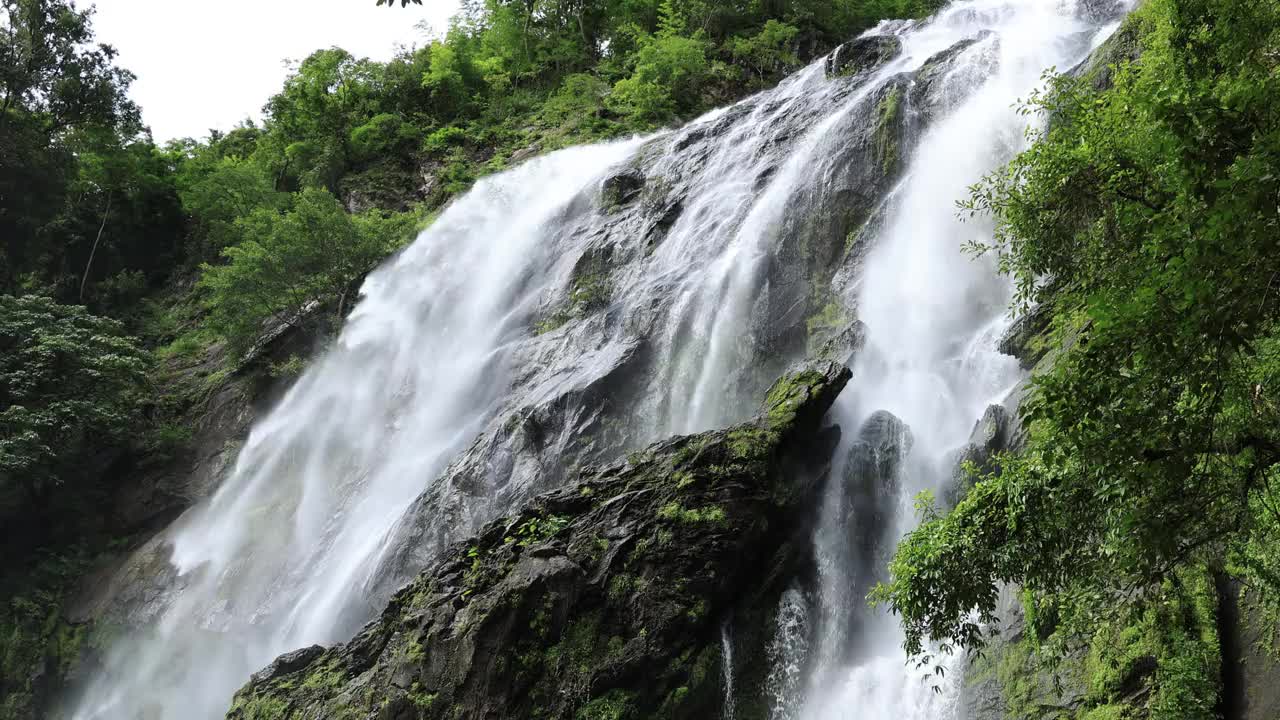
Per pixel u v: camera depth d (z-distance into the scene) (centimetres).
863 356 2138
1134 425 757
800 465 1769
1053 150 1057
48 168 5112
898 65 3322
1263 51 898
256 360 3988
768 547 1688
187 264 5350
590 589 1587
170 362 4438
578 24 5841
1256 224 646
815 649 1656
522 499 2347
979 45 2755
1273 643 1060
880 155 2698
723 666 1562
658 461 1778
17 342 3659
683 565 1576
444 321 3625
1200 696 1088
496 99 5519
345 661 1834
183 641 2875
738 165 3281
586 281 3234
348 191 5116
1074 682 1239
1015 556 966
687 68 4888
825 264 2588
